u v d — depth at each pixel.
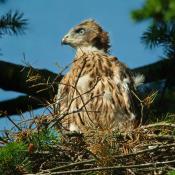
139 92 16.72
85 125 15.88
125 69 16.69
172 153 14.02
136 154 13.70
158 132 14.67
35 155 13.82
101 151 13.70
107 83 16.20
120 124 16.02
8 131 14.23
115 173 13.75
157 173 13.55
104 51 18.02
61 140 14.06
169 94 17.03
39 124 14.05
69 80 16.30
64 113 14.56
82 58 16.84
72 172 13.29
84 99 15.98
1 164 13.07
